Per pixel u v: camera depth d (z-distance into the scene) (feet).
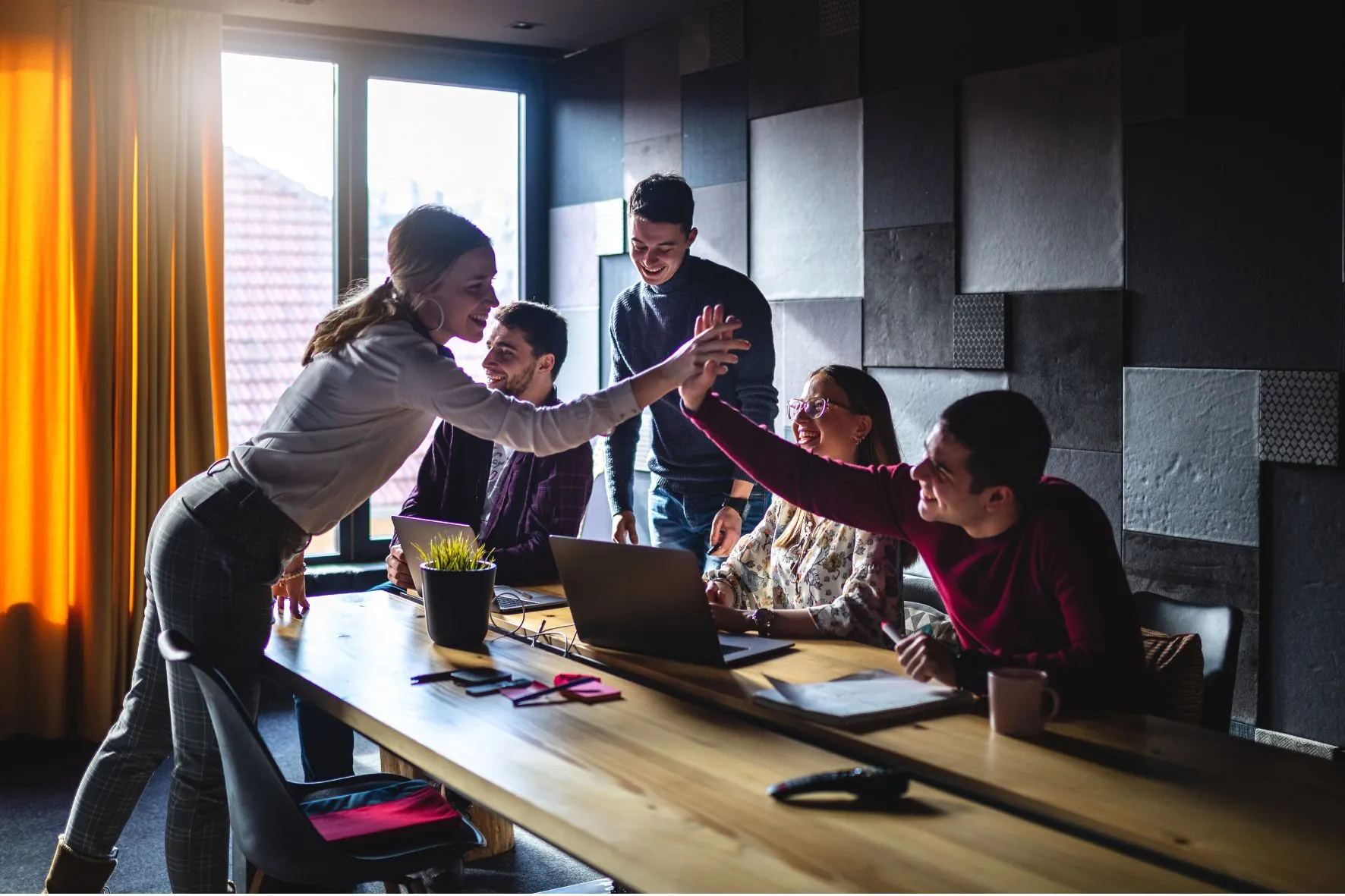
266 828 5.73
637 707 5.95
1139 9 10.19
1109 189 10.52
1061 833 4.38
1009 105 11.30
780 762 5.14
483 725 5.66
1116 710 5.79
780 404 13.87
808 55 13.20
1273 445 9.43
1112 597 5.74
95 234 13.29
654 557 6.48
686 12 14.49
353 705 6.03
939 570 6.53
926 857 4.14
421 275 6.98
